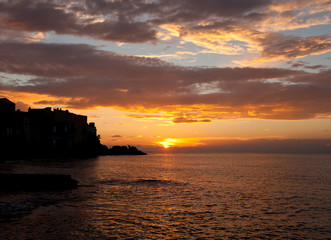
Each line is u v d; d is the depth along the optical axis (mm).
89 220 17312
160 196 27062
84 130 114562
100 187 31844
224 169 70625
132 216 18781
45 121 91438
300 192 31422
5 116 75562
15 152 76625
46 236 14062
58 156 94250
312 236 15547
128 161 111125
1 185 28188
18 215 17781
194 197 26984
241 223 17859
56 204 21438
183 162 113812
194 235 15227
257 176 51250
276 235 15602
